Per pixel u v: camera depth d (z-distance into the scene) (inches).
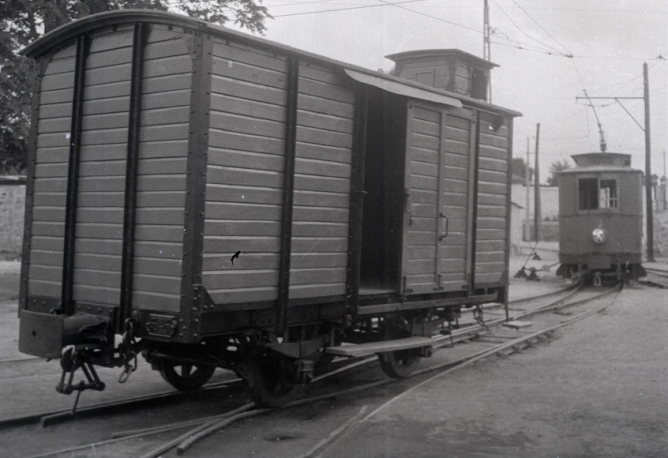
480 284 379.6
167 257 232.7
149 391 304.0
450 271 355.3
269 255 254.8
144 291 239.5
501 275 398.0
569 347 434.0
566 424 248.4
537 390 305.6
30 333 250.4
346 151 288.8
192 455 216.8
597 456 212.7
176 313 228.7
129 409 274.8
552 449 219.6
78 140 262.5
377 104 350.9
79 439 233.3
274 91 254.4
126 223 243.3
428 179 337.7
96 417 261.9
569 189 992.2
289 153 259.4
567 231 993.5
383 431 241.0
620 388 307.4
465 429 242.8
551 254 1877.5
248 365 263.6
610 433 236.5
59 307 264.4
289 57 259.8
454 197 356.5
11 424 245.6
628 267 1001.5
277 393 279.9
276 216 257.1
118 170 249.8
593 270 999.6
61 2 660.1
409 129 323.9
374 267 353.7
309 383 301.3
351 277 292.7
